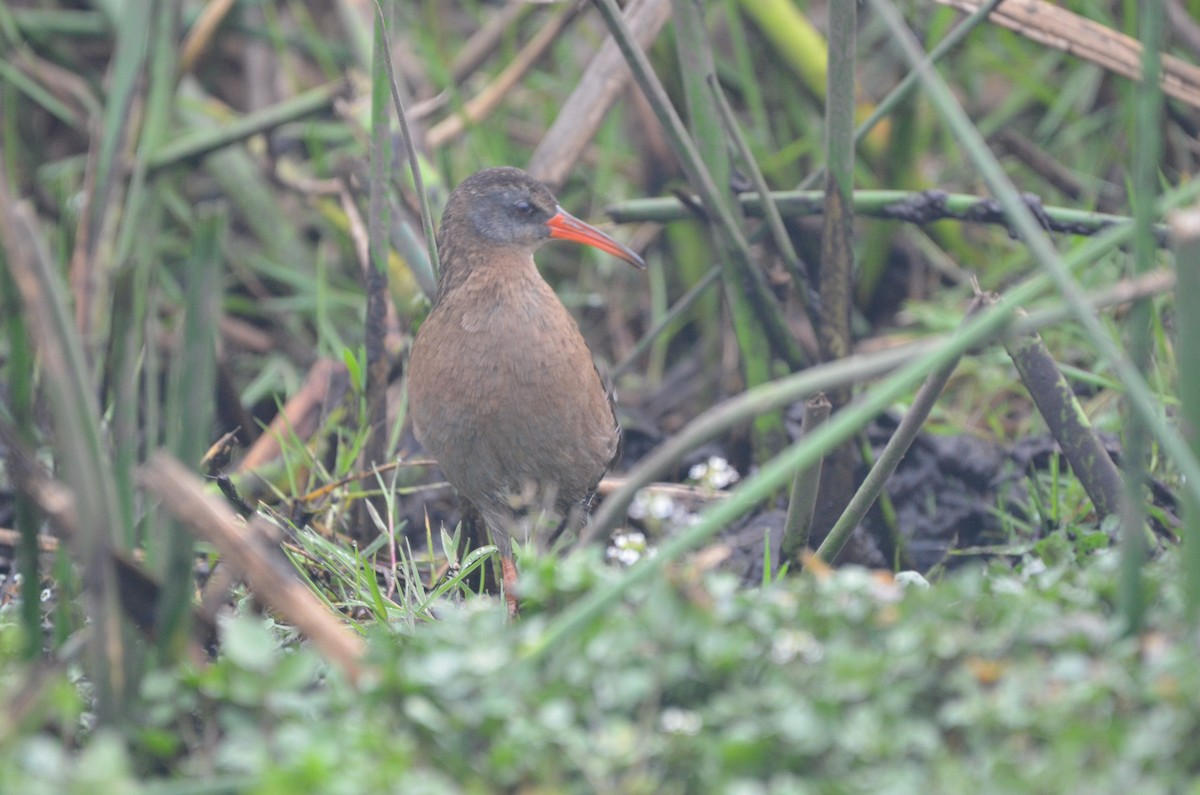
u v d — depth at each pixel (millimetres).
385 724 4367
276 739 4461
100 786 3789
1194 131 10125
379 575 7883
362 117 9781
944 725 4406
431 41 11688
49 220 11570
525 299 7926
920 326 10773
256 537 5297
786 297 10062
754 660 4578
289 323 11500
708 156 8484
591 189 11883
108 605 4598
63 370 4500
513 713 4324
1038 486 8445
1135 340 4844
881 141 10352
